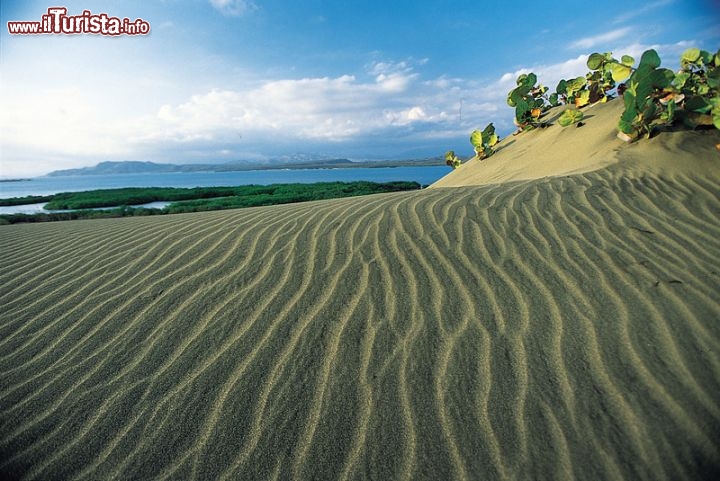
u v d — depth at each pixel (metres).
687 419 1.71
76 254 4.02
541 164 6.82
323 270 3.13
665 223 3.35
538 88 10.12
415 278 2.89
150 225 4.91
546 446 1.68
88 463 1.78
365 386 2.04
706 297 2.40
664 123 5.28
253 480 1.66
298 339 2.40
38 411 2.04
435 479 1.61
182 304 2.86
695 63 5.94
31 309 2.96
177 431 1.90
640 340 2.13
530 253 3.07
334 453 1.74
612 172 4.54
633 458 1.60
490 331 2.31
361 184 21.84
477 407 1.88
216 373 2.20
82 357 2.41
